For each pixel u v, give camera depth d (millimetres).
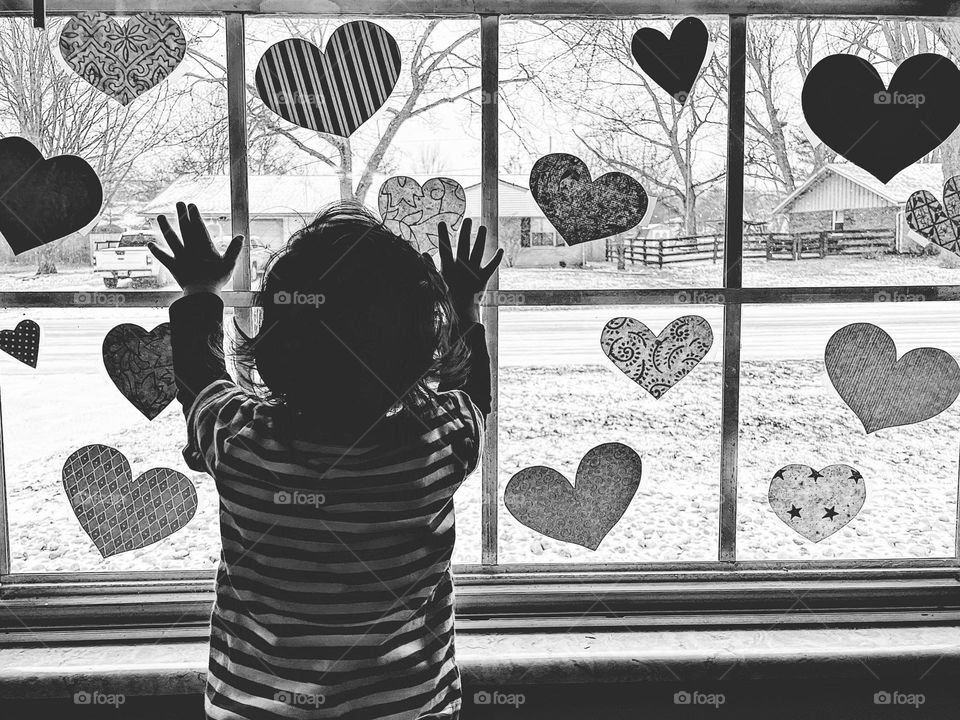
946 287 953
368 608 620
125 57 891
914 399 965
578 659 847
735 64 949
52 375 920
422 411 666
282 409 640
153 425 937
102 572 940
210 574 943
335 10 925
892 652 854
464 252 782
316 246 653
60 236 908
